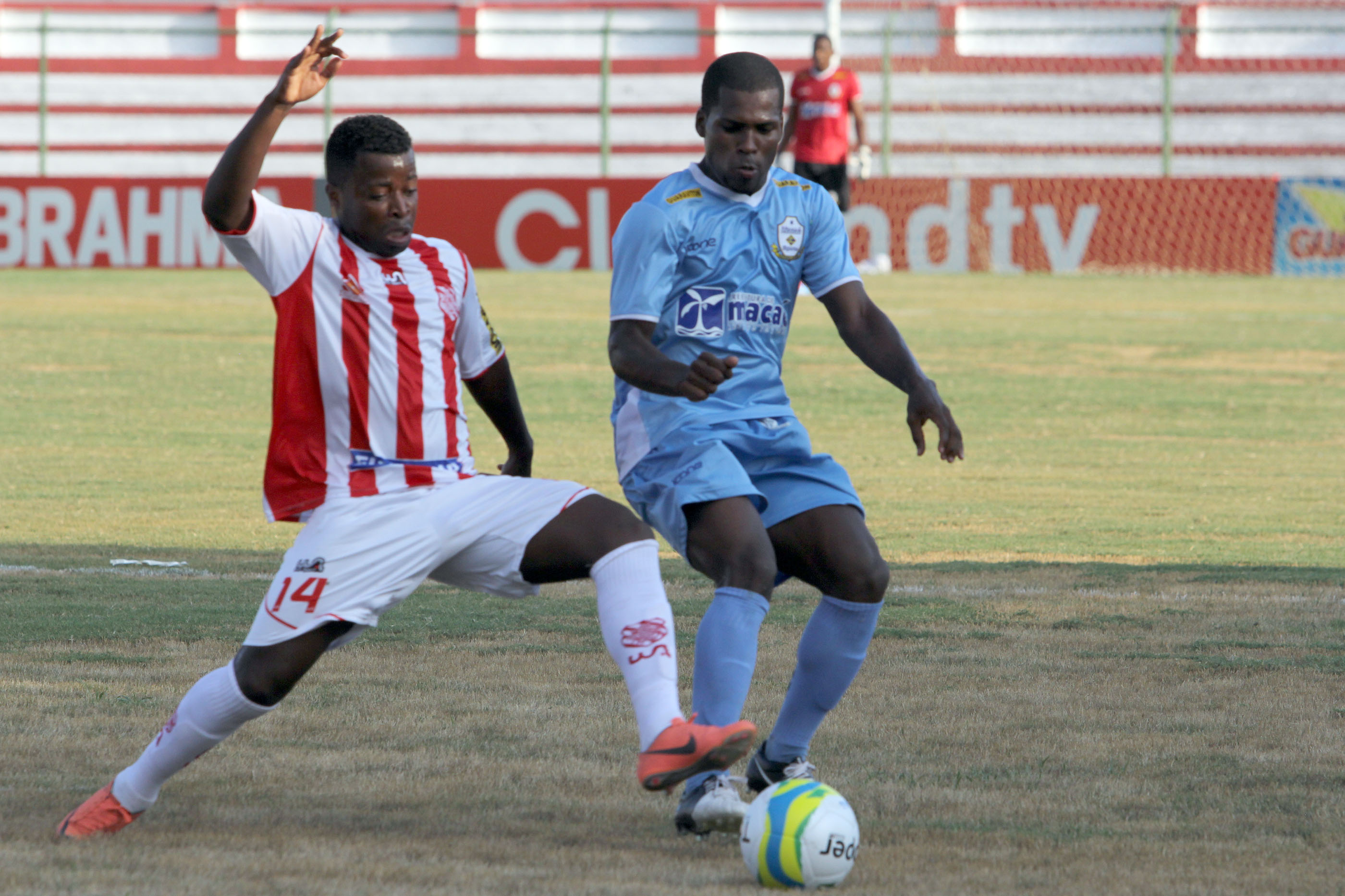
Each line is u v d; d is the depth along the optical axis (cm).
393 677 1842
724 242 1408
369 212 1282
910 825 1318
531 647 2009
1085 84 10688
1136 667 1919
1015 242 8138
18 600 2262
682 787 1421
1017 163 10769
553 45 11269
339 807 1355
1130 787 1432
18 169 11131
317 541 1258
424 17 11262
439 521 1266
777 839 1144
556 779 1451
